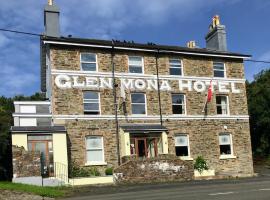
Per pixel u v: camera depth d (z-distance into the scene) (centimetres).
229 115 3616
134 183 2839
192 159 3375
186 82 3500
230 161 3534
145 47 3362
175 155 3084
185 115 3434
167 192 1973
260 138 4653
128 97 3272
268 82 4959
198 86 3541
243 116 3678
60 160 2822
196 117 3475
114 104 3216
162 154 2989
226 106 3641
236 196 1625
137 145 3172
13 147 2627
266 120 4531
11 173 2836
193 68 3553
